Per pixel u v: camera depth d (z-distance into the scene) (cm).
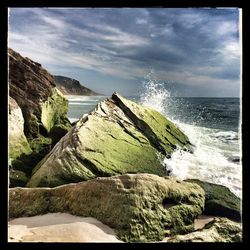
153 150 955
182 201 650
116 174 802
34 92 1174
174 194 641
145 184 623
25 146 993
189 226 628
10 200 638
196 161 1091
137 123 1003
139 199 600
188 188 676
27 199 642
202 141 1526
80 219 596
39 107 1163
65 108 1409
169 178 684
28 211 625
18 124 1001
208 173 1034
